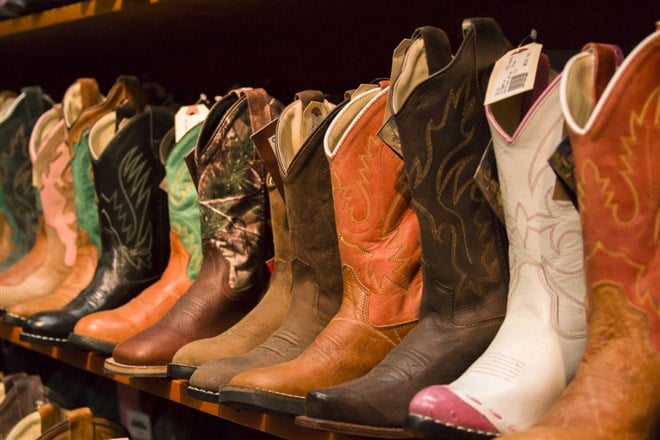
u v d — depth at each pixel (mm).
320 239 1101
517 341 841
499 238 928
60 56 2029
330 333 1019
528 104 885
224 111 1297
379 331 999
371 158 993
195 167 1315
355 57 1650
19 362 2082
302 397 973
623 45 1260
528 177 830
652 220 726
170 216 1458
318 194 1088
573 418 725
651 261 730
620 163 722
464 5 1378
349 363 993
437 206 911
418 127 897
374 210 998
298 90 1780
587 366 752
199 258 1426
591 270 752
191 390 1113
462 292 924
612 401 719
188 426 1714
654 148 720
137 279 1551
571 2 1311
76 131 1630
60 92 2377
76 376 2016
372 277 1005
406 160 914
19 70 2326
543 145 818
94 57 2059
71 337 1422
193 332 1288
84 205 1650
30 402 1626
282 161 1097
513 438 718
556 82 804
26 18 1624
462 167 910
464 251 919
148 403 1768
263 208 1307
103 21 1538
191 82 2035
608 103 715
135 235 1544
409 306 1002
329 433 967
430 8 1410
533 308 844
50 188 1747
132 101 1655
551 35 1344
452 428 790
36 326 1489
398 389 886
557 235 827
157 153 1551
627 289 734
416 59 925
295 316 1130
